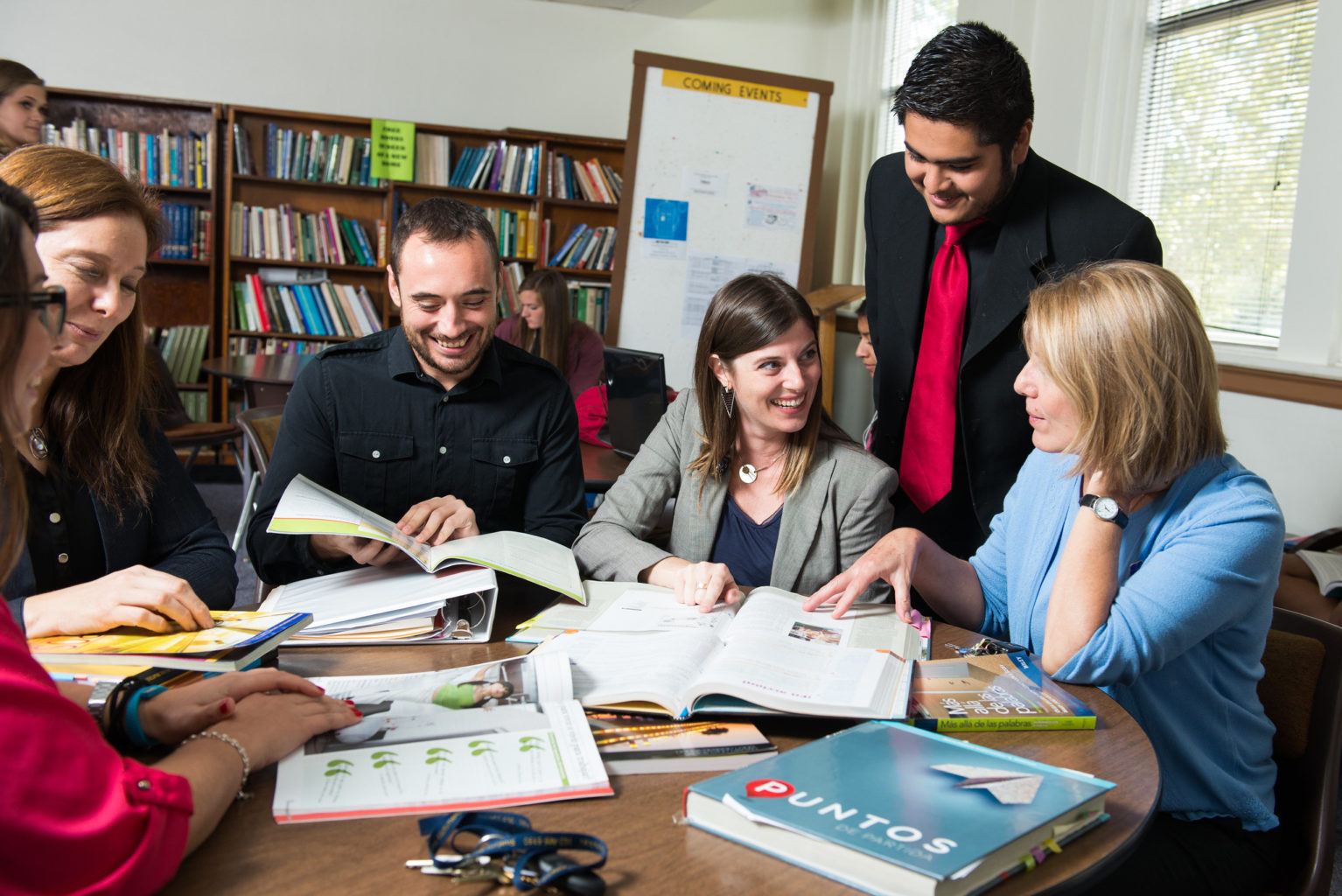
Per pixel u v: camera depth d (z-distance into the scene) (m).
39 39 5.23
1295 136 3.04
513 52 5.83
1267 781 1.22
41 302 0.65
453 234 1.59
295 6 5.50
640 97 4.56
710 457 1.69
